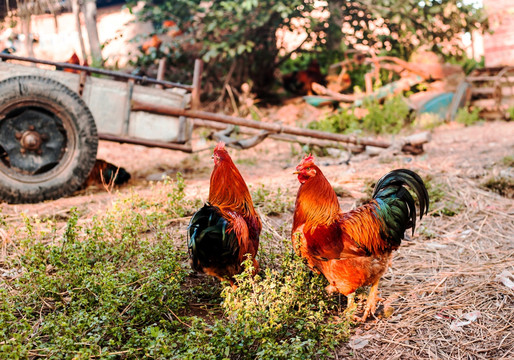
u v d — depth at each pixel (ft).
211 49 19.45
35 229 8.75
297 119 19.70
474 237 8.68
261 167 13.47
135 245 7.77
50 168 10.64
